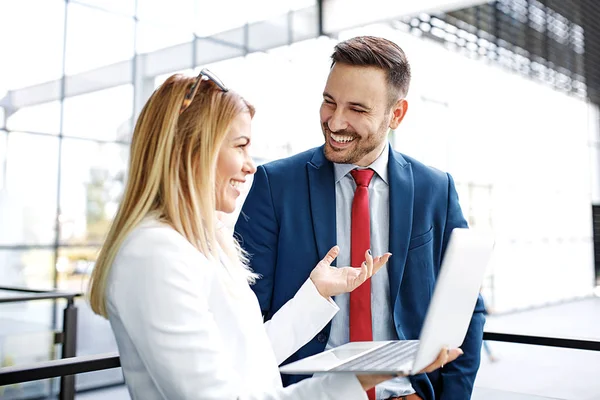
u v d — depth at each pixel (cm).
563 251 1243
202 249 93
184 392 80
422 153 896
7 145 477
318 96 662
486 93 1033
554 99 1226
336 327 136
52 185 502
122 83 538
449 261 81
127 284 84
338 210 142
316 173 142
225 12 602
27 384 466
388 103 130
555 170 1230
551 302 1171
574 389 536
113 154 536
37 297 262
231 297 96
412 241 139
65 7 504
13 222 484
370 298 134
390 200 140
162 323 81
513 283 1101
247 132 100
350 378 86
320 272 126
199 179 93
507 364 633
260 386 94
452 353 89
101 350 530
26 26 485
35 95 490
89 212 523
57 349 477
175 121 92
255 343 97
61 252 509
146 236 86
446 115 940
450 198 146
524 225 1137
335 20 655
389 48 131
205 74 94
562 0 932
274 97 630
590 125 1340
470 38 848
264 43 630
